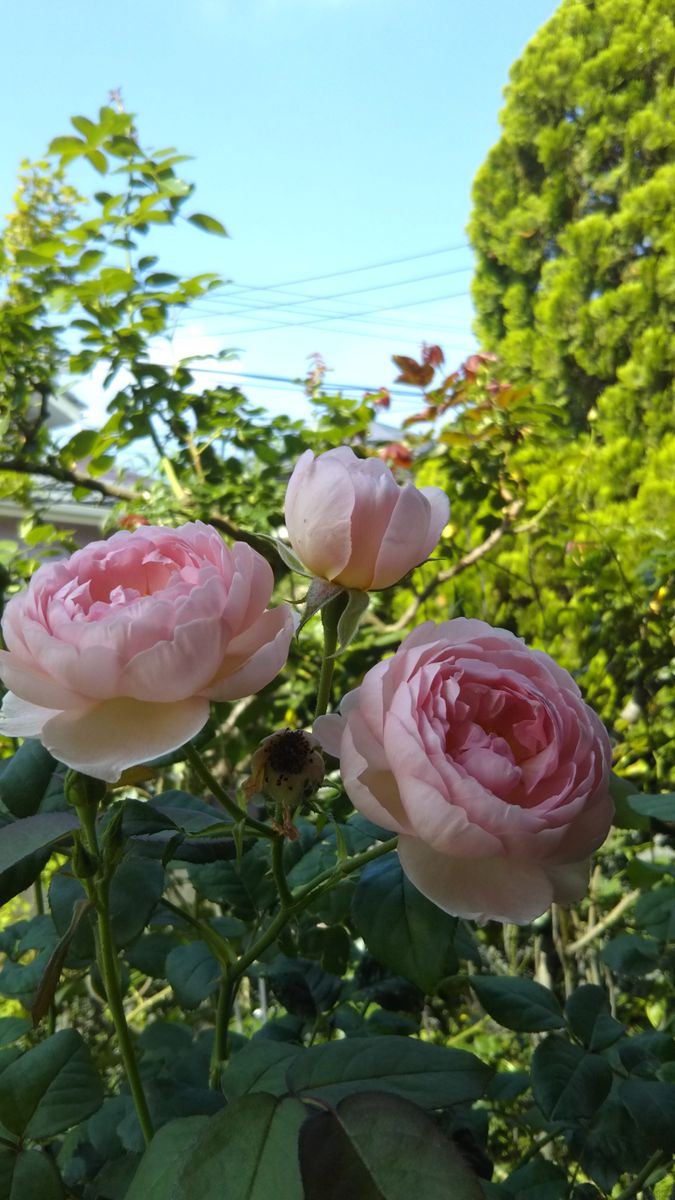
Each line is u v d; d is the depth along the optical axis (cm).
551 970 87
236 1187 19
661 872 40
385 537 27
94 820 26
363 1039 24
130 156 75
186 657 22
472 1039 82
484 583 110
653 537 109
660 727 89
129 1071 27
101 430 86
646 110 295
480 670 24
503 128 319
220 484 89
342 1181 19
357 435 107
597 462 184
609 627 93
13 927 43
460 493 106
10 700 25
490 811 21
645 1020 77
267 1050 26
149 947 40
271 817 28
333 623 28
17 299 98
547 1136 39
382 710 23
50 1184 26
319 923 38
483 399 103
